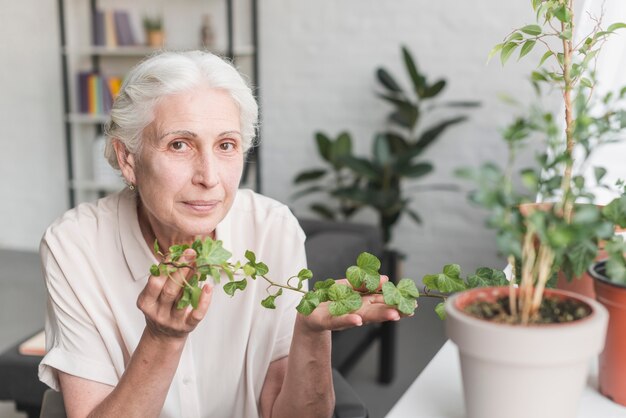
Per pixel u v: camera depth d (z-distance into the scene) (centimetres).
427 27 418
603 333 69
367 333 341
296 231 153
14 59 497
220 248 88
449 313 70
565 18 88
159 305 97
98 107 479
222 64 129
